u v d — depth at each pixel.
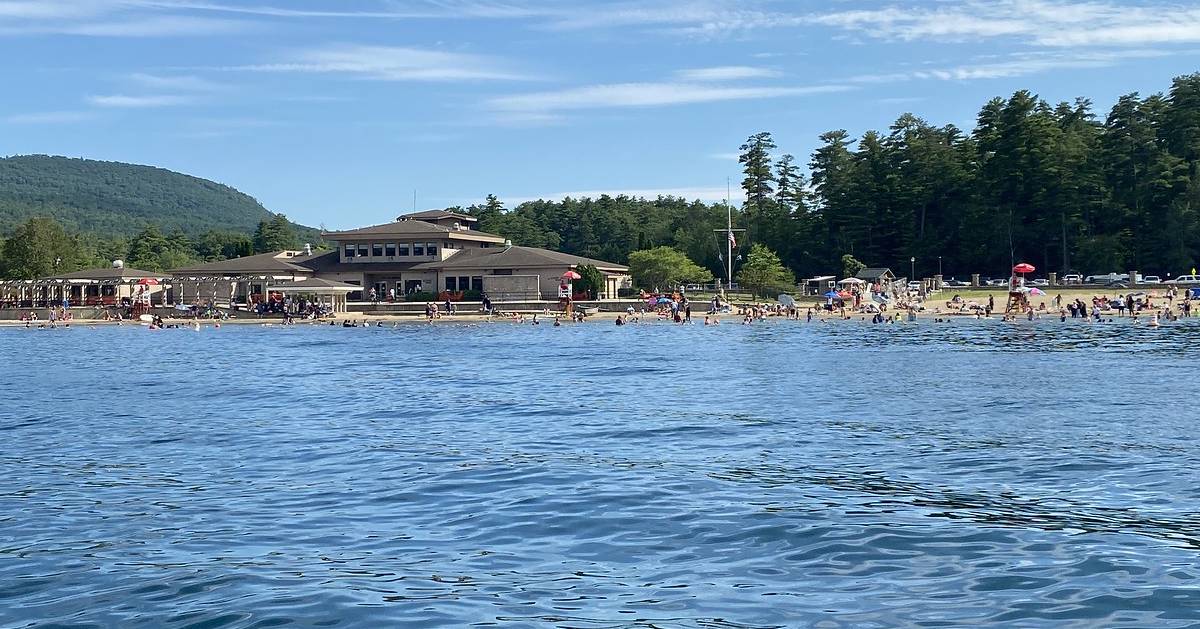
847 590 15.16
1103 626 13.48
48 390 47.62
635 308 126.81
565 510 20.55
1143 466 25.08
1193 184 144.12
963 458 26.64
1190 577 15.53
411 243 143.88
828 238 174.50
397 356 69.00
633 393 44.09
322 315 123.69
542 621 13.86
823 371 54.00
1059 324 101.12
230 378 53.50
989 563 16.52
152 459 27.75
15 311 129.88
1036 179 154.25
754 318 118.81
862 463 26.03
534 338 89.38
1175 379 47.34
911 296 128.12
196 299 140.50
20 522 20.16
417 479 24.19
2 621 14.12
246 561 17.03
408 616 14.08
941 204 166.62
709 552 17.28
